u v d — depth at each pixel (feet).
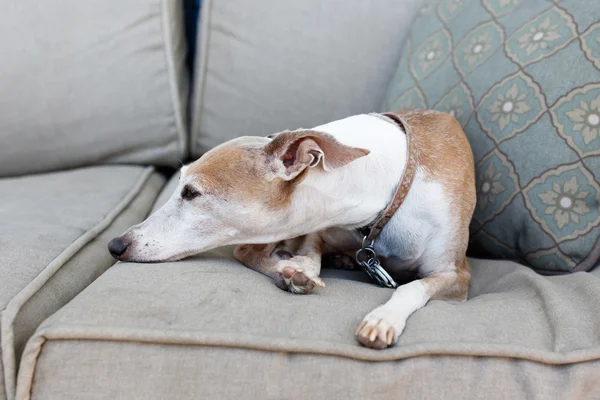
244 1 7.11
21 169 7.21
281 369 3.45
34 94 6.89
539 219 5.00
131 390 3.43
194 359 3.45
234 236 4.67
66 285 4.40
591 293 4.18
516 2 5.81
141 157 7.41
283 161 4.54
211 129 7.44
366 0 6.97
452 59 6.07
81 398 3.41
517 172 5.20
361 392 3.43
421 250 5.02
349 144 4.69
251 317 3.66
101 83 7.01
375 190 4.78
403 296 4.22
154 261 4.54
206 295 3.85
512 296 4.37
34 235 4.80
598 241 4.79
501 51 5.63
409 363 3.52
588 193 4.82
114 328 3.47
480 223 5.53
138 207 6.25
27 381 3.41
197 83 7.37
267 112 7.24
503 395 3.53
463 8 6.26
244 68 7.18
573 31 5.19
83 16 6.89
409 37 6.82
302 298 4.07
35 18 6.80
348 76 7.06
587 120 4.89
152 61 7.06
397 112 5.75
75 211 5.59
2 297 3.85
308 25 7.02
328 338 3.55
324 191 4.64
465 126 5.71
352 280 5.00
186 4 7.99
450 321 3.85
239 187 4.49
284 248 5.25
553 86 5.12
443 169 4.97
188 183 4.56
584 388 3.60
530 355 3.57
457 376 3.53
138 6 6.93
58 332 3.43
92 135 7.16
